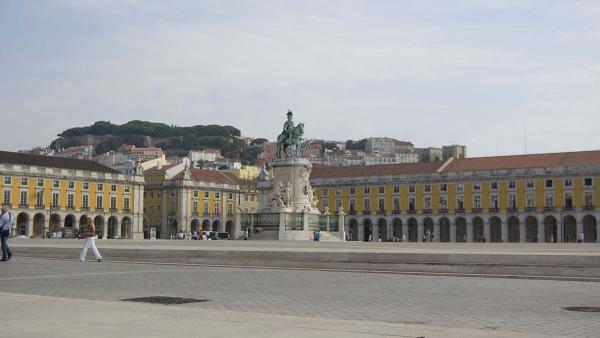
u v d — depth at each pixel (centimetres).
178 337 540
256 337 541
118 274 1241
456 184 6888
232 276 1212
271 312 729
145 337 539
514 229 6694
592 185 6250
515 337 557
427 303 815
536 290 976
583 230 6284
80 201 6681
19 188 6209
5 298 788
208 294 902
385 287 1013
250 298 859
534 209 6488
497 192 6688
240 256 1519
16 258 1766
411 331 578
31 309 695
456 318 690
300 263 1434
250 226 3550
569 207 6328
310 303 810
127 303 761
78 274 1236
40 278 1138
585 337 581
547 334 595
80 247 1828
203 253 1566
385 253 1346
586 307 779
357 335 554
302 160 3522
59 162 6700
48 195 6425
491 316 706
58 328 580
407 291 955
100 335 548
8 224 1602
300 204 3497
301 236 3384
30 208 6259
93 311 682
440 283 1087
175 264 1563
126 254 1686
